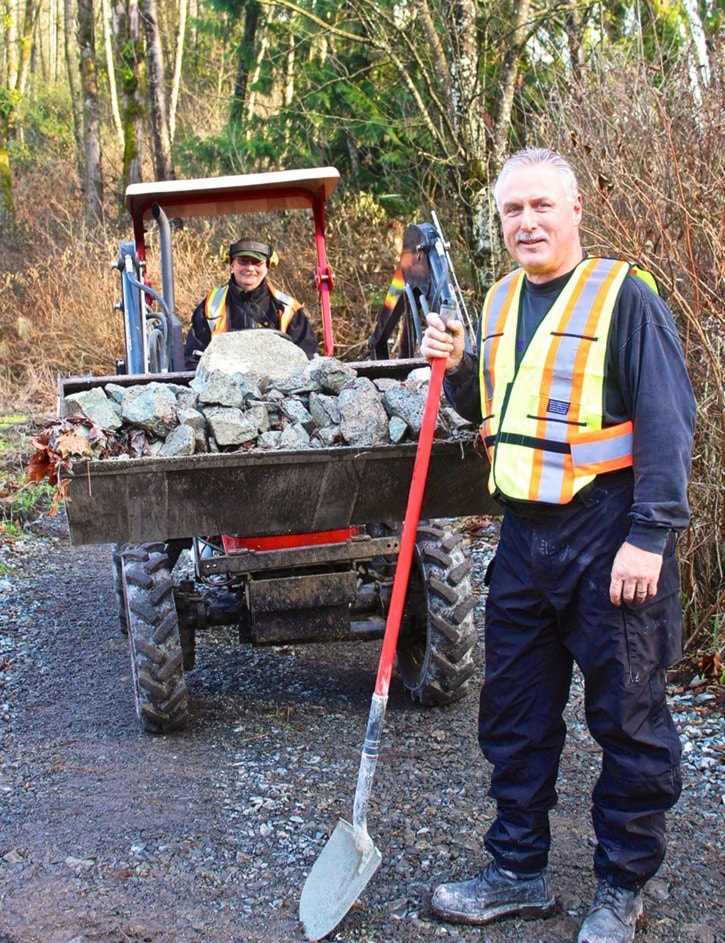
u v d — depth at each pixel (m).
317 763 3.87
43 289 13.77
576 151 5.22
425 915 2.93
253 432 3.63
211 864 3.20
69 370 12.98
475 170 8.41
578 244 2.82
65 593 6.35
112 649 5.27
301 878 3.13
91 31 19.72
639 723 2.69
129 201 5.78
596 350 2.66
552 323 2.71
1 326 13.51
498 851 2.90
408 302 4.97
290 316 6.07
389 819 3.44
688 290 4.51
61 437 3.36
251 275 5.97
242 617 4.30
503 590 2.88
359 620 4.55
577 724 4.17
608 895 2.77
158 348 5.52
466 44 8.30
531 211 2.72
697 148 4.59
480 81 9.06
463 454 3.69
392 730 4.14
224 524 3.70
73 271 14.11
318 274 6.11
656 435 2.58
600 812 2.78
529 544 2.78
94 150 19.61
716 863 3.15
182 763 3.90
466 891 2.90
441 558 4.15
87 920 2.93
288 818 3.47
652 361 2.60
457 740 4.02
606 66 5.43
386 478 3.75
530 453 2.72
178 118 22.16
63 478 3.39
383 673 2.95
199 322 6.04
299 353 4.41
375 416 3.68
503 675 2.88
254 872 3.16
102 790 3.70
